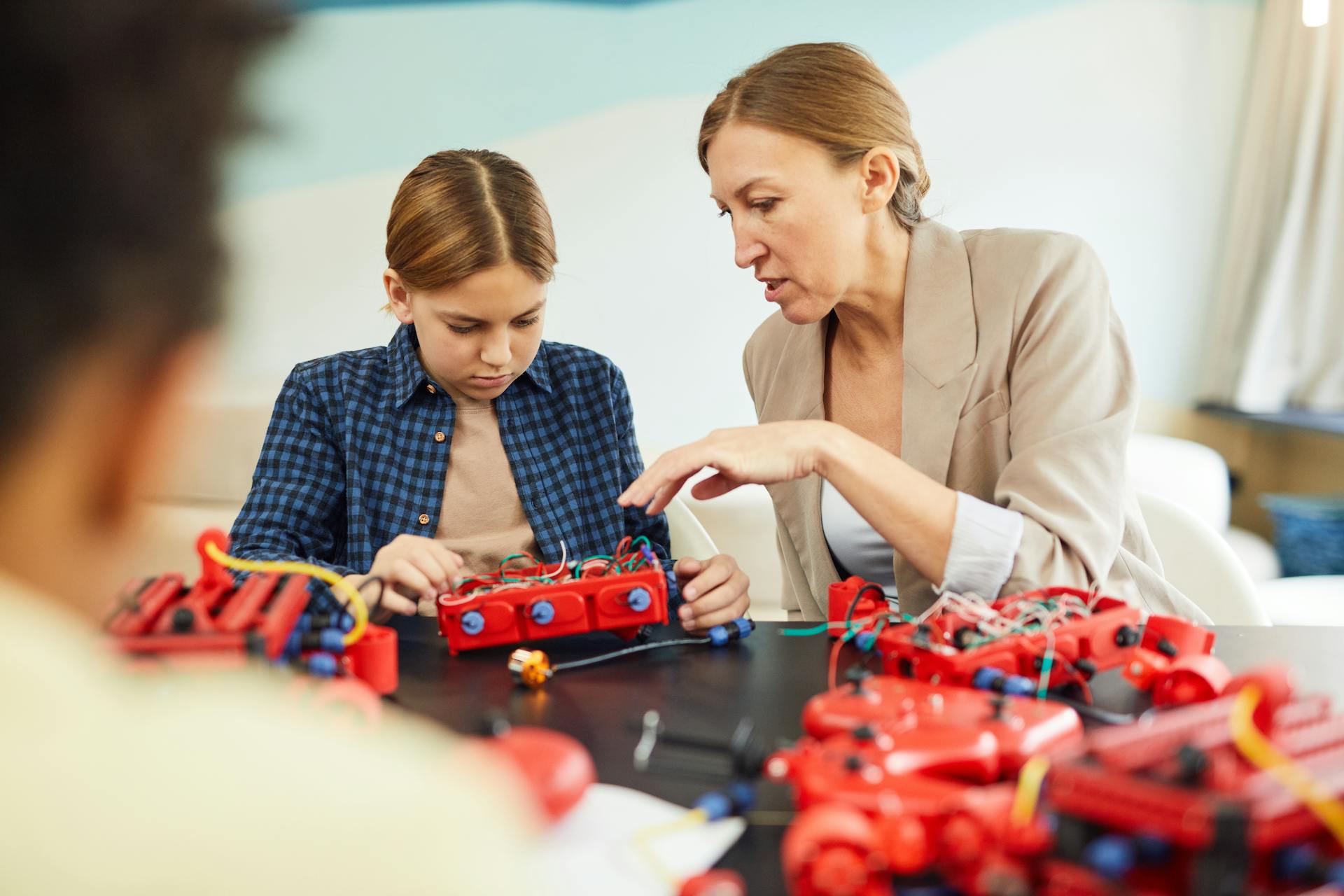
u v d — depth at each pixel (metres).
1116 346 1.21
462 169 1.36
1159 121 3.33
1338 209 3.25
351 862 0.25
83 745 0.26
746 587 1.02
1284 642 0.95
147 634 0.65
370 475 1.46
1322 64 3.16
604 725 0.76
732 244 3.19
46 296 0.27
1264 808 0.42
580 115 3.10
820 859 0.47
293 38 0.30
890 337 1.33
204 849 0.25
